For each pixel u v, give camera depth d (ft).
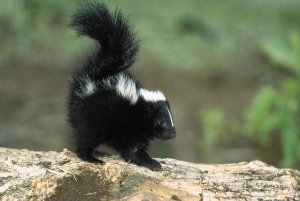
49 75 57.21
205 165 26.78
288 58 50.90
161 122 25.46
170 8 77.30
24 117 49.19
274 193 24.38
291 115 42.42
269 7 82.58
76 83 25.36
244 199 23.73
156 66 64.18
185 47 68.95
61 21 67.56
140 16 74.43
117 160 25.27
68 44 63.87
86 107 24.73
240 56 66.33
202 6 80.18
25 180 22.38
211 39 71.26
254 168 26.50
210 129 45.50
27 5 67.46
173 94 57.62
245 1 83.51
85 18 25.89
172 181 24.20
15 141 45.75
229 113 53.16
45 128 47.65
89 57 26.00
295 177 25.79
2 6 66.64
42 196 21.09
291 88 43.86
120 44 25.59
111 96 24.84
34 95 52.90
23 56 61.21
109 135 25.05
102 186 22.15
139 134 25.25
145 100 25.32
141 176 23.11
